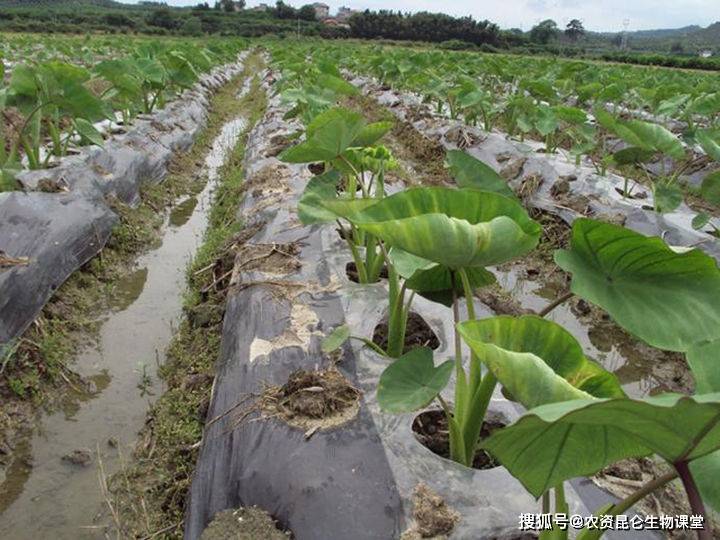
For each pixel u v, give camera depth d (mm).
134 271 5500
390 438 2729
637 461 2836
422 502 2393
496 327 1855
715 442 1195
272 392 3021
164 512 2953
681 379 4309
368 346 3438
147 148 7934
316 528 2342
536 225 2193
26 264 4316
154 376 4055
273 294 3969
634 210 6031
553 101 9617
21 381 3732
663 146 5449
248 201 6109
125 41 24422
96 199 5762
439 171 8555
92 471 3225
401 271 2838
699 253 1906
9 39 21125
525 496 2447
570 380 1922
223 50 20375
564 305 5246
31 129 5949
